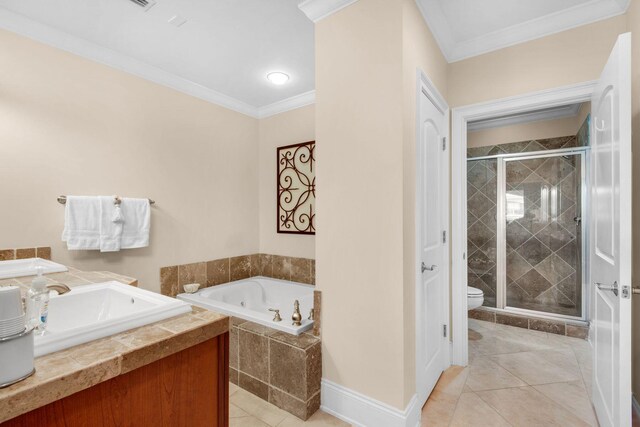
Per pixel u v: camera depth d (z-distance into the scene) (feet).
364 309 5.25
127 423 2.46
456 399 6.06
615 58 4.20
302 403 5.53
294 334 6.11
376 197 5.11
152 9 5.87
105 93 7.28
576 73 6.12
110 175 7.36
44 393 1.92
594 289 5.59
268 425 5.38
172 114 8.64
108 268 7.34
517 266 11.50
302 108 10.11
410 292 5.16
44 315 3.02
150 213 8.07
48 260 6.15
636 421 5.29
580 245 10.05
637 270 5.34
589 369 7.22
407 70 5.05
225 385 3.28
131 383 2.48
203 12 5.97
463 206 7.43
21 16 5.99
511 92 6.77
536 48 6.51
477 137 12.16
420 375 5.54
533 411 5.68
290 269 10.41
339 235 5.57
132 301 3.86
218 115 9.87
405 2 4.98
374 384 5.15
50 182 6.45
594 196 5.54
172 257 8.65
